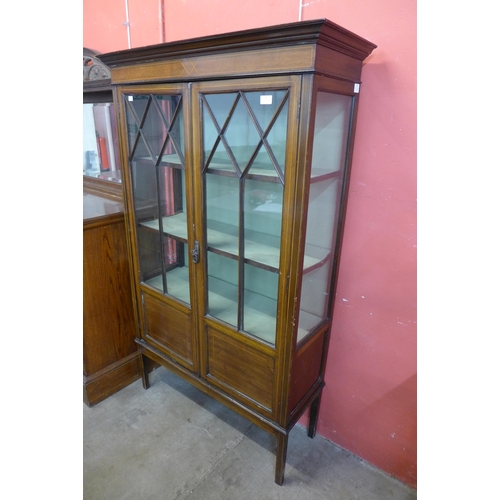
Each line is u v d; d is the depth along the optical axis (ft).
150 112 4.22
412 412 4.40
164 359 5.33
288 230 3.35
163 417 5.61
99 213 5.38
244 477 4.70
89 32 6.25
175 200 4.77
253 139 3.43
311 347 4.33
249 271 4.15
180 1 4.87
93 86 5.98
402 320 4.16
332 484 4.64
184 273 5.01
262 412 4.32
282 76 2.97
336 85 3.20
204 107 3.62
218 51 3.25
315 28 2.61
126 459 4.90
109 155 6.26
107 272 5.57
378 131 3.72
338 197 3.97
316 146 3.40
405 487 4.63
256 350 4.08
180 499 4.41
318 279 4.18
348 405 4.92
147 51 3.74
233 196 4.06
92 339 5.59
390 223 3.92
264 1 4.11
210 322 4.43
